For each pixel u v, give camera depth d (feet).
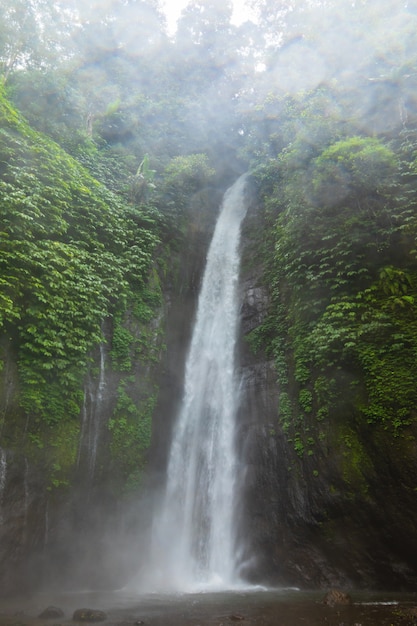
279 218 55.42
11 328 33.09
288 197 52.95
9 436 30.73
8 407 31.12
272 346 47.39
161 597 31.63
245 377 48.49
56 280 36.70
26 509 30.86
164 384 48.83
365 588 33.88
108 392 40.63
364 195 43.01
